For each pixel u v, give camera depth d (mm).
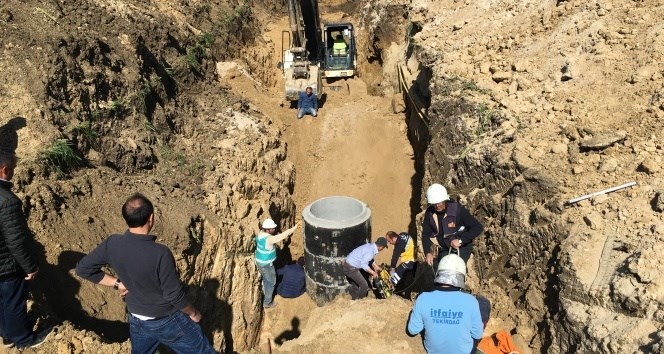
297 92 15203
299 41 16188
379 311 6582
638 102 7637
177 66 13172
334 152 14570
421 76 13086
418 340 6125
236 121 13117
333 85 17578
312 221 9336
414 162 14062
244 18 18797
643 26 8820
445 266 4945
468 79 10211
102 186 8344
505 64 10070
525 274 6883
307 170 14367
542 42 10023
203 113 13078
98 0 12086
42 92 8312
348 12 23125
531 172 7227
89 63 9711
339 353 6023
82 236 7309
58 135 8031
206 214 9320
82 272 4586
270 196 11586
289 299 10156
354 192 13914
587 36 9211
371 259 8961
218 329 8633
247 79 15906
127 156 9438
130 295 4625
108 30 11086
